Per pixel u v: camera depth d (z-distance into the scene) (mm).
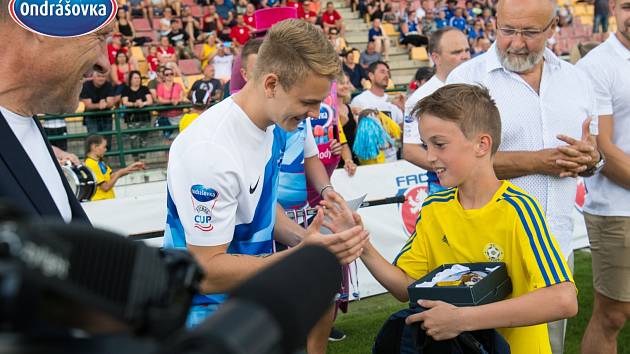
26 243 458
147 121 10305
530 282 2037
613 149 3369
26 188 1222
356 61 14016
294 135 3318
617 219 3410
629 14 3340
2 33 1279
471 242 2141
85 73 1393
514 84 2896
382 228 5297
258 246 2271
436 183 3572
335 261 678
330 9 16484
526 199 2062
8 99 1312
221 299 2145
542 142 2881
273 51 2014
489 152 2111
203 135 2031
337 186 5129
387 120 7340
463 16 18266
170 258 645
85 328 489
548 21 2777
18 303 441
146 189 6645
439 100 2090
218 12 15344
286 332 542
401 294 2262
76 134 9562
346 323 4699
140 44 13727
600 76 3414
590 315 4707
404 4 18344
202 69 13352
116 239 533
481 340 1966
